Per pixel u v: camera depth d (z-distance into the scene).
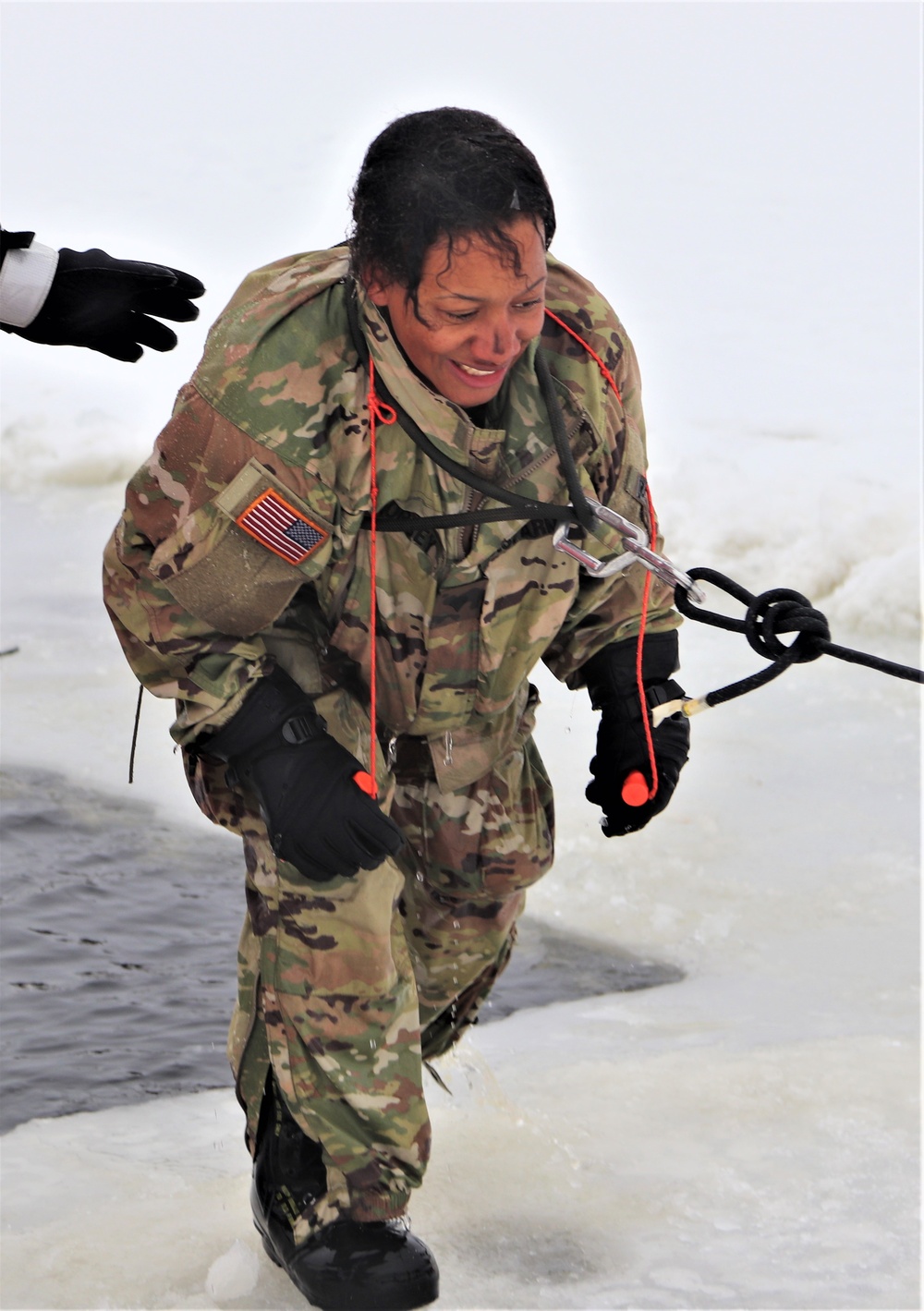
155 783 9.95
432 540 5.02
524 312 4.63
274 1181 5.31
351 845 4.87
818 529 13.30
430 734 5.42
